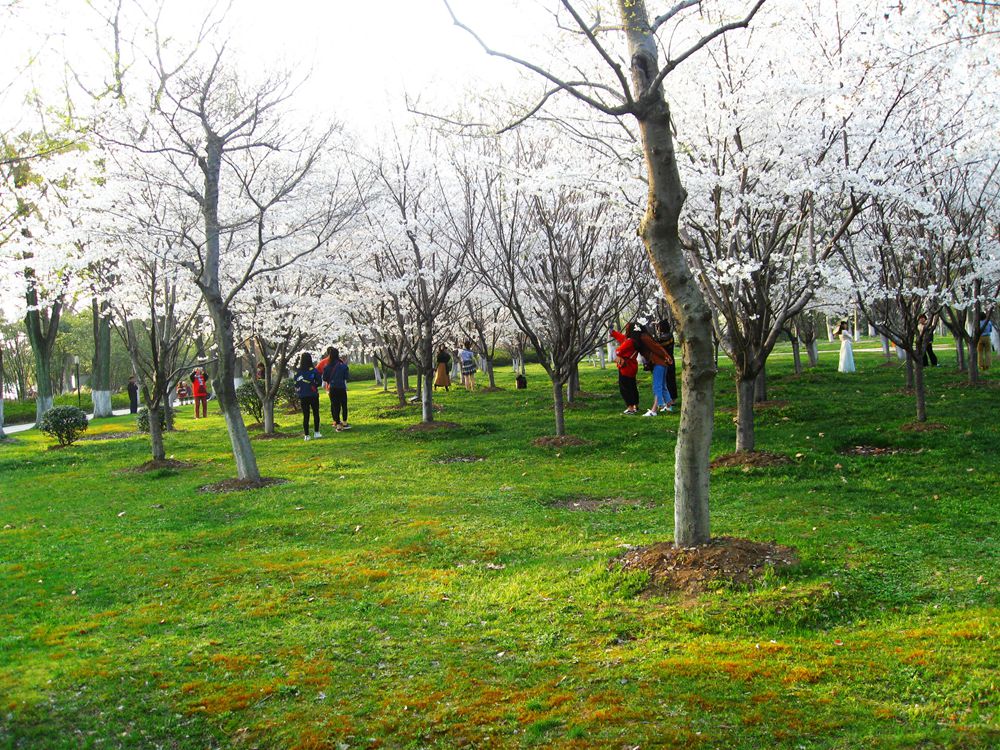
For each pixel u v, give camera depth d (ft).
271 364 63.52
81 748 14.44
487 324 94.99
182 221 43.91
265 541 28.73
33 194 38.11
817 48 35.96
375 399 93.35
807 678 15.03
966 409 46.60
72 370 187.01
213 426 75.97
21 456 59.57
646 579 20.88
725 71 34.47
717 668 15.64
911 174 38.45
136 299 51.52
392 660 17.57
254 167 44.19
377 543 27.53
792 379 72.84
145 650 18.67
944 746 12.55
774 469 34.58
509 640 18.25
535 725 14.08
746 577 20.20
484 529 28.27
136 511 35.68
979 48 31.27
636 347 56.49
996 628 16.42
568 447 45.29
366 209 47.47
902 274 44.60
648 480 35.40
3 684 17.01
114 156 41.22
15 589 24.18
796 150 32.94
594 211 44.86
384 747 13.94
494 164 41.16
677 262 21.42
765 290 36.14
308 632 19.35
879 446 38.83
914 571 20.45
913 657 15.51
